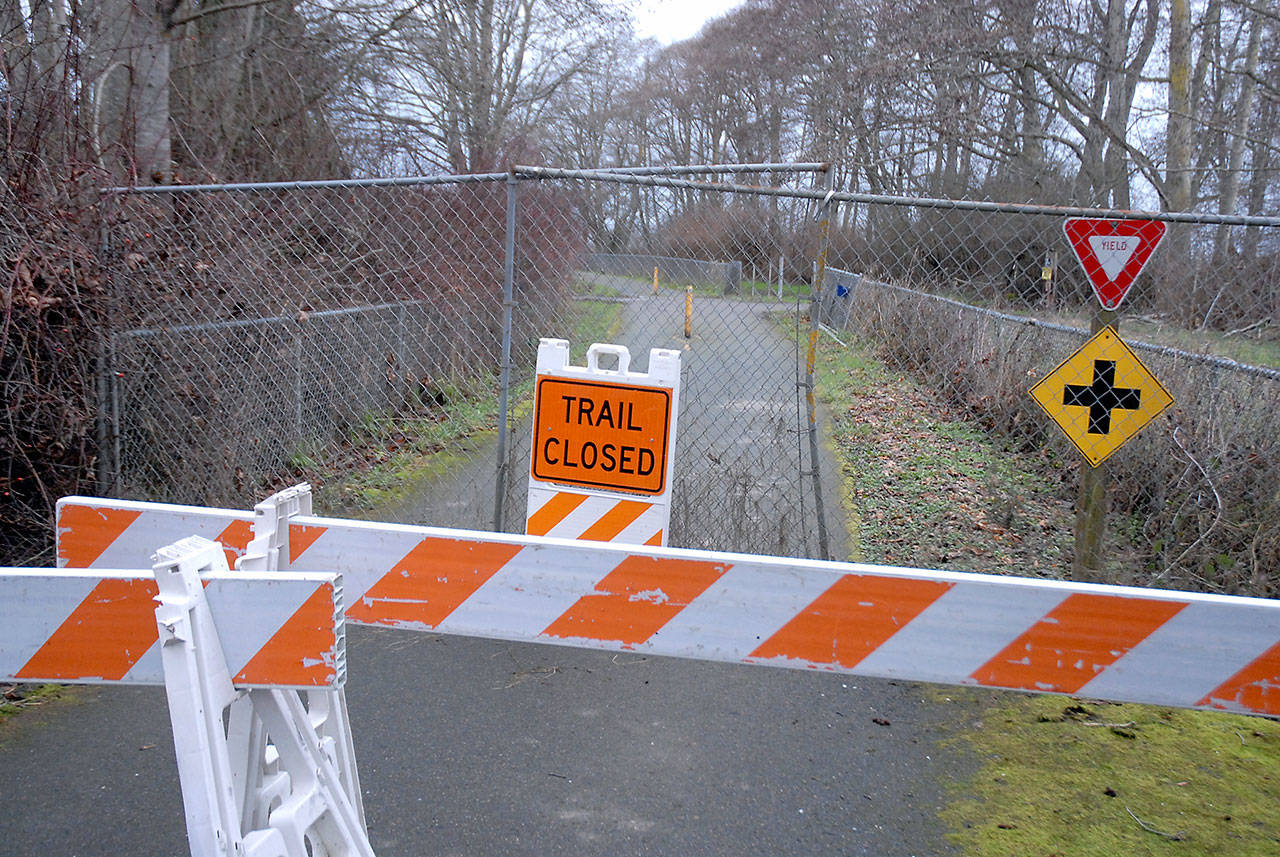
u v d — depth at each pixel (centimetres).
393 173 1341
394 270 665
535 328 591
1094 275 462
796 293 521
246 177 1020
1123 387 469
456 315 663
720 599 251
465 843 308
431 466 689
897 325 948
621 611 255
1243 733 395
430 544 260
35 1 613
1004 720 404
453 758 361
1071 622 240
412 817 321
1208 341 659
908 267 699
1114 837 320
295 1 1161
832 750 376
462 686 423
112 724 379
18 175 484
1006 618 242
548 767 357
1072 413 476
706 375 622
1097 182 2642
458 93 1745
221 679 202
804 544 531
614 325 570
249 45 1076
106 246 514
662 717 399
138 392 541
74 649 217
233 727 220
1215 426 562
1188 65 2169
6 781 336
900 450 854
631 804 333
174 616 192
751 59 4234
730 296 538
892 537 632
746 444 625
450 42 1678
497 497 524
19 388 459
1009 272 804
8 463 475
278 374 633
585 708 405
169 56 896
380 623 265
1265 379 556
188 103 976
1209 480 536
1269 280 665
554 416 464
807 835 319
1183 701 239
